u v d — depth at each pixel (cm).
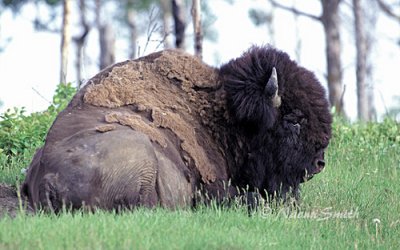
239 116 3709
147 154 3269
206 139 3662
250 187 3781
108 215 3028
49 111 5044
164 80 3669
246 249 2872
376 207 3894
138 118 3447
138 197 3228
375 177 4597
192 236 2880
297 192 3841
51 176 3200
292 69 3800
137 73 3631
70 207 3117
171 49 3784
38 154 3447
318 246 3167
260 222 3284
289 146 3762
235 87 3722
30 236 2745
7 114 4731
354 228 3525
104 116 3406
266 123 3716
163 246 2755
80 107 3456
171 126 3528
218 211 3303
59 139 3316
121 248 2705
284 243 3097
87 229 2827
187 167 3525
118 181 3200
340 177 4453
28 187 3438
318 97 3822
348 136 5409
